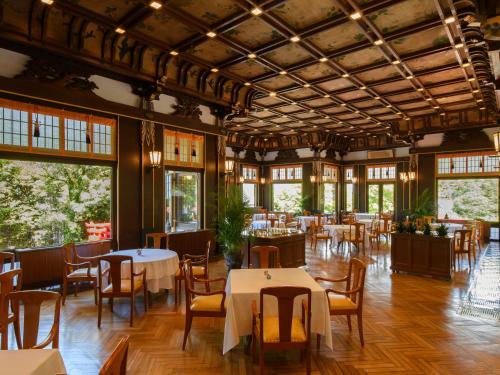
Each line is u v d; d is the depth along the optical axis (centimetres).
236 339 323
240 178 1516
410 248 691
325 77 755
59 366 210
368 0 452
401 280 644
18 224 558
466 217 1169
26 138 522
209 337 389
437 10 472
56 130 557
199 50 631
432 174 1224
